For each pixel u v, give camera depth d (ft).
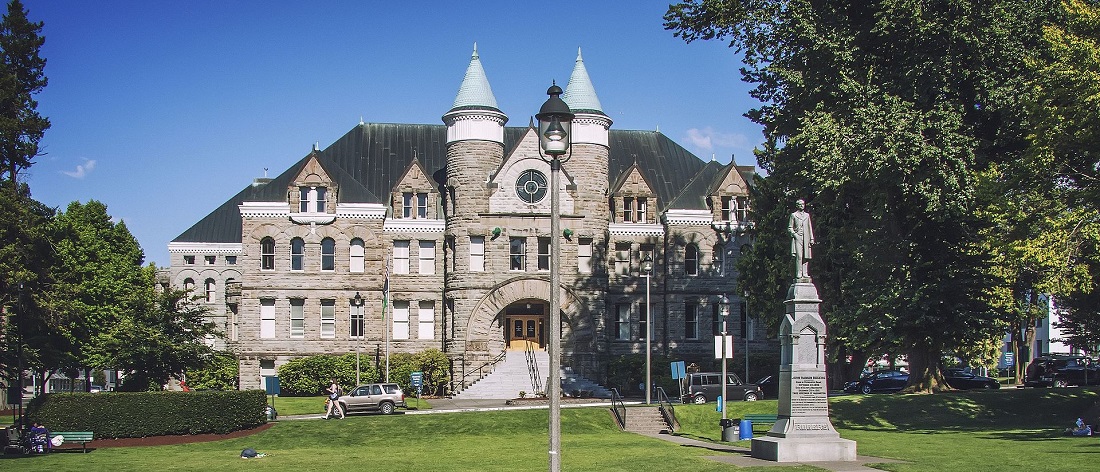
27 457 130.11
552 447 66.23
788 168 163.84
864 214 163.73
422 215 248.93
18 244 172.86
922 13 144.05
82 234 258.37
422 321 245.45
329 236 242.37
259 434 155.02
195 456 130.93
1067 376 215.92
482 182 241.14
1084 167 136.56
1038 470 90.84
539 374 237.04
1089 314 197.36
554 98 68.23
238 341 246.27
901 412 157.89
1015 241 130.93
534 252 241.14
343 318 241.35
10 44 192.54
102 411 147.74
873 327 158.10
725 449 122.52
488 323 237.66
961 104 147.54
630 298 252.01
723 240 255.29
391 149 264.93
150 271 269.44
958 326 158.61
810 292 107.96
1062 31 137.90
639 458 111.55
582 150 244.22
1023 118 143.13
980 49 144.05
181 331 191.42
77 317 192.13
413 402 215.51
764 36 160.86
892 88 147.64
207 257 294.05
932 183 143.54
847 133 140.97
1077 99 125.39
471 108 241.55
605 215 246.88
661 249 253.85
